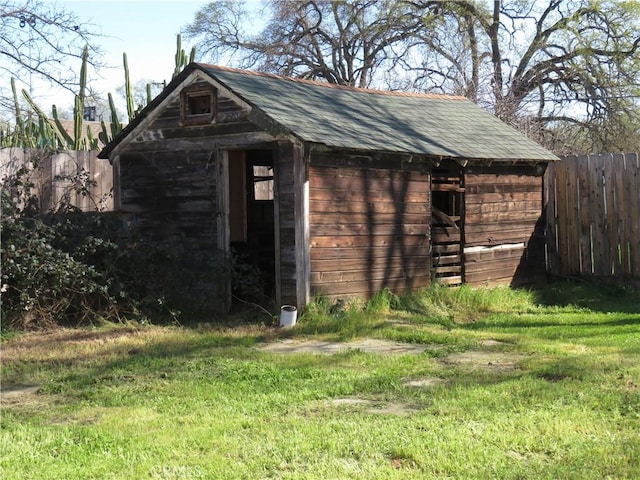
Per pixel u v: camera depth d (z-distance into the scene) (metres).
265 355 9.30
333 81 36.75
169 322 11.73
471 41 33.19
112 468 5.39
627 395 6.98
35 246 10.96
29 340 10.30
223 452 5.69
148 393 7.49
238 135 12.25
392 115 14.64
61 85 15.71
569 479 5.05
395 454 5.59
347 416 6.58
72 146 17.92
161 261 12.12
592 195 15.65
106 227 11.87
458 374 8.13
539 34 32.94
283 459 5.52
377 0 34.75
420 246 13.62
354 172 12.38
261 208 15.15
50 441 6.00
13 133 17.94
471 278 14.64
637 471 5.16
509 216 15.48
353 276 12.39
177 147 12.98
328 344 10.23
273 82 13.45
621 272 15.24
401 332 10.83
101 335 10.66
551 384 7.50
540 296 14.89
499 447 5.70
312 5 36.53
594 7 30.64
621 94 29.38
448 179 14.35
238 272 12.80
